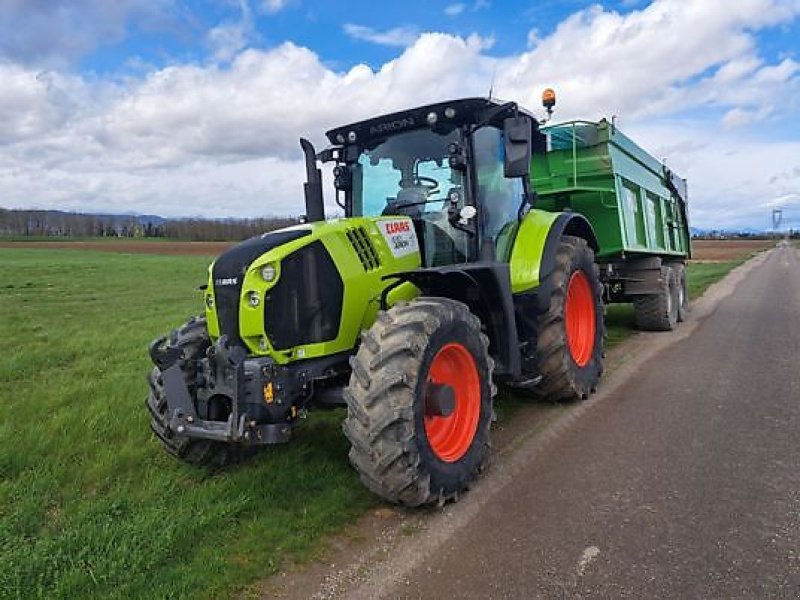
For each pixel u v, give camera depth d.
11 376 7.55
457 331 4.09
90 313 14.74
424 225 5.13
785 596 2.86
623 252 8.62
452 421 4.20
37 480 4.26
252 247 4.13
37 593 3.00
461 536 3.52
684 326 10.67
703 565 3.13
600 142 8.13
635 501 3.87
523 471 4.42
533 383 5.51
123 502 3.93
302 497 4.00
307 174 5.48
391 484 3.63
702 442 4.83
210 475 4.40
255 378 3.77
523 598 2.93
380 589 3.05
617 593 2.93
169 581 3.10
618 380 6.92
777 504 3.75
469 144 5.09
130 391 6.51
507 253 5.63
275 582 3.13
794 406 5.65
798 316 11.48
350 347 4.36
